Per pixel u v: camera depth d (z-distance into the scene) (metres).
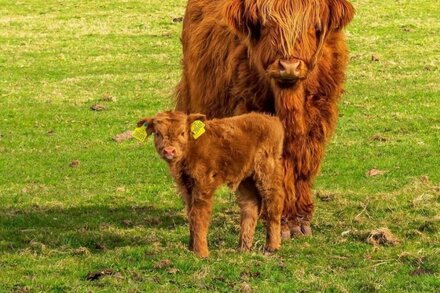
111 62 30.84
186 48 15.76
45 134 22.11
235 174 11.96
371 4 39.16
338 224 14.23
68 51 32.75
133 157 19.83
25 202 16.38
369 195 15.97
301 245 12.74
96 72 29.44
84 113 23.97
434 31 34.12
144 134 11.73
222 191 16.39
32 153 20.30
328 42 13.16
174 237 13.64
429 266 11.56
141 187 17.41
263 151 12.16
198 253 11.89
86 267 11.68
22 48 33.44
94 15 39.78
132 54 32.03
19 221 14.95
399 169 18.16
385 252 12.30
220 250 12.24
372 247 12.69
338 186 16.97
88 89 26.81
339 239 13.17
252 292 10.45
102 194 16.88
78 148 20.70
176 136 11.44
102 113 23.98
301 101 12.82
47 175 18.56
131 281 10.95
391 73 27.62
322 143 13.30
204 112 14.30
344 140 20.52
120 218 15.26
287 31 12.34
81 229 14.34
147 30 36.16
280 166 12.39
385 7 38.47
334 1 12.73
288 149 12.95
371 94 24.92
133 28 36.66
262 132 12.11
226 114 13.77
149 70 29.48
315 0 12.57
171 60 30.89
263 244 12.84
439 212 14.67
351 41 32.69
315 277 10.98
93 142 21.20
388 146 19.92
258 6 12.54
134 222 14.91
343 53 13.41
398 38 33.09
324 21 12.69
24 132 22.30
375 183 17.11
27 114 23.86
